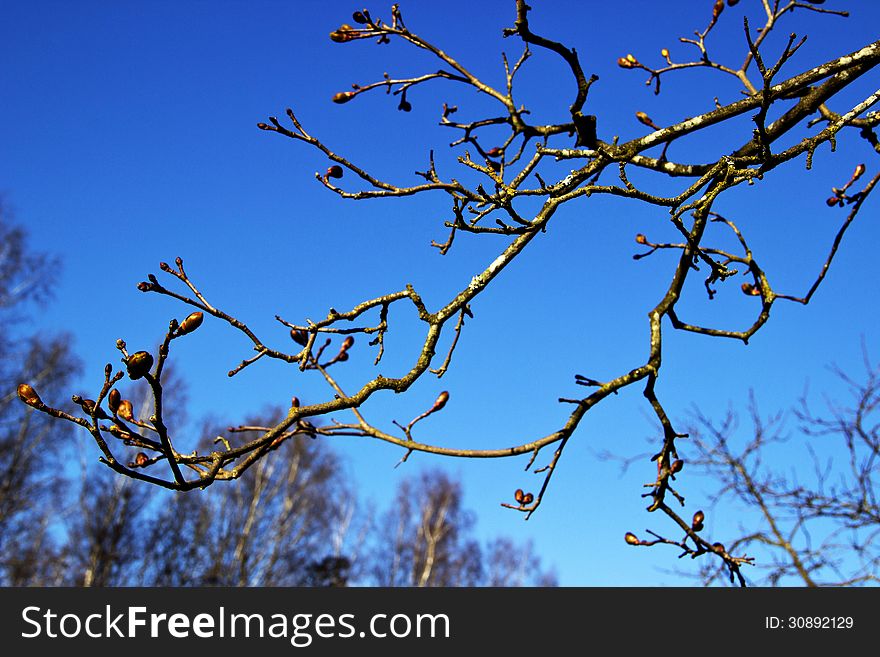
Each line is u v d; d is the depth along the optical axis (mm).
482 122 2967
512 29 2641
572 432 2365
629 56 3795
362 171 2744
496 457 2291
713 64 3754
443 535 23000
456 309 2689
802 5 3361
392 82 2912
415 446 2326
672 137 2994
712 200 2840
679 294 2855
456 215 2840
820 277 3139
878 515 5172
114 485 17469
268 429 2350
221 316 2449
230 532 19375
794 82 3010
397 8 2896
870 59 2959
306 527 20516
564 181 2918
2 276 15219
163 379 18266
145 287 2381
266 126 2711
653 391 2541
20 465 15484
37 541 16391
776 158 2844
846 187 3461
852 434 5469
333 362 2686
